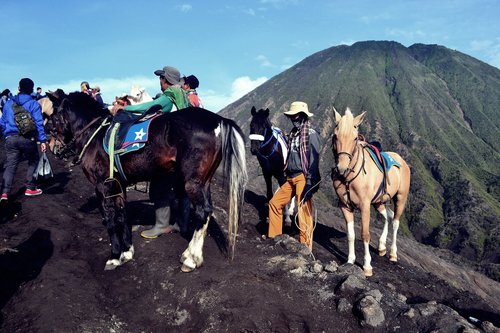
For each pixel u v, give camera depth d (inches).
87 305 196.9
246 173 220.5
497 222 4077.3
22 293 202.4
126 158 225.8
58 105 256.8
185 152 213.9
